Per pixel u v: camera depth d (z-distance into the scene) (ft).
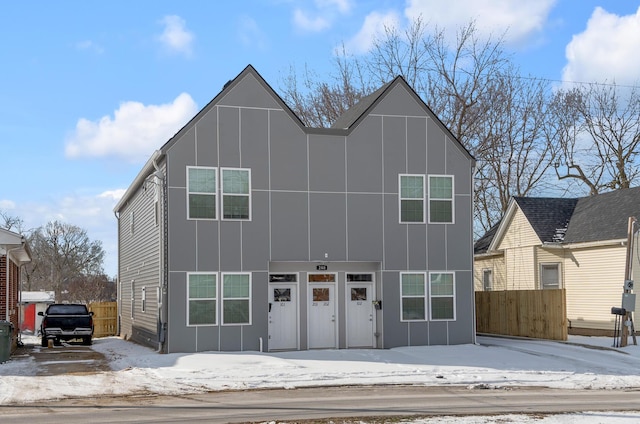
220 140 80.89
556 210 109.91
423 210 87.10
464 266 87.71
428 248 86.79
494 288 119.03
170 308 78.07
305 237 82.94
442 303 86.63
